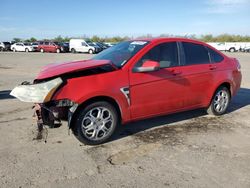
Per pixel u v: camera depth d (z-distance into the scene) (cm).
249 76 1412
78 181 371
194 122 617
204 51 621
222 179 380
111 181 372
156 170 402
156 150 469
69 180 372
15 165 409
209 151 467
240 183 371
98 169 403
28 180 370
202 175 389
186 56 584
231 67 664
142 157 443
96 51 4094
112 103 492
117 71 489
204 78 604
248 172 400
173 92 555
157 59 538
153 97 527
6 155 441
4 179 371
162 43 553
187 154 455
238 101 832
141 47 531
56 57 3016
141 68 496
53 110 455
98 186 360
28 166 407
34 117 610
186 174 391
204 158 441
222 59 654
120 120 508
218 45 4956
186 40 595
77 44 4191
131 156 446
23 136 519
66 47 4328
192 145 491
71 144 487
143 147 480
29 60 2547
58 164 415
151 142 502
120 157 442
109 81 476
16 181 367
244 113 698
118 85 482
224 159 439
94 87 462
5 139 504
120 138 518
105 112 487
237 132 560
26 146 475
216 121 627
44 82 459
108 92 472
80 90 455
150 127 580
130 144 492
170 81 546
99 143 488
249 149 479
